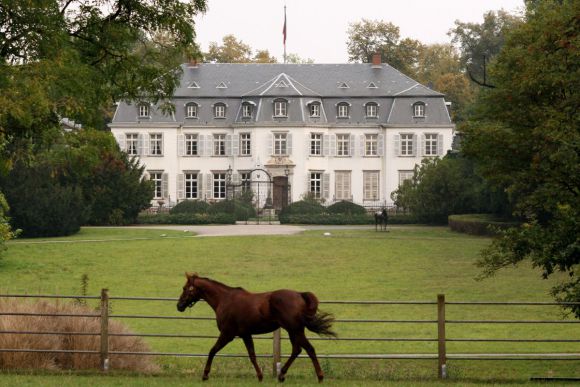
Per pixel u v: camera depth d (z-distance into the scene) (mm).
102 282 54000
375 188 115875
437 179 93125
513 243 27609
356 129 115625
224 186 115750
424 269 58938
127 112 115875
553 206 27516
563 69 26594
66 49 26625
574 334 36344
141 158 115438
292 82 116312
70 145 29266
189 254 65125
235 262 62156
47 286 51906
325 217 96688
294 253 66000
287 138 113750
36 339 23891
